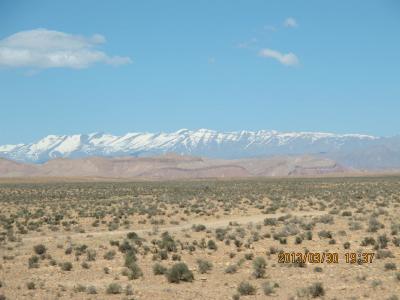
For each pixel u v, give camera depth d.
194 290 27.58
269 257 35.97
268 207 80.56
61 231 56.72
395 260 33.84
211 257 37.03
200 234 50.06
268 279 29.62
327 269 31.81
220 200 95.62
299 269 32.00
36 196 118.75
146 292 27.23
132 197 112.62
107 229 58.31
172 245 40.16
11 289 28.53
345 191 115.38
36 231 56.94
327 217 55.72
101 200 104.81
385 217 58.19
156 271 31.84
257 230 50.91
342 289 26.81
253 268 32.16
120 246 41.06
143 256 38.03
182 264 30.61
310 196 102.31
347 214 61.78
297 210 75.31
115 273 32.72
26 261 37.81
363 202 82.44
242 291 26.30
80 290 28.05
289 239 43.47
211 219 67.31
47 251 41.97
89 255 37.69
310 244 40.75
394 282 27.95
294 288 27.36
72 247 43.28
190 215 71.31
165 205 88.25
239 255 37.41
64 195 121.25
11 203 99.38
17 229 59.03
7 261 37.91
